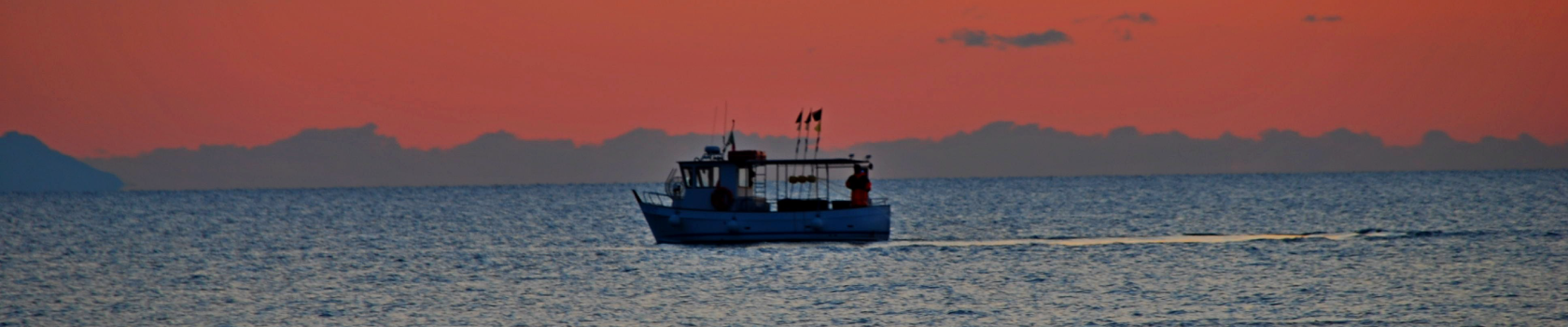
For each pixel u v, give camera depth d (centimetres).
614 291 16625
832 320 13888
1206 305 14600
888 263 18988
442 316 14838
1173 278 17125
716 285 16812
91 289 18275
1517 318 13300
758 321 13938
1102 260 19988
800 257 19588
